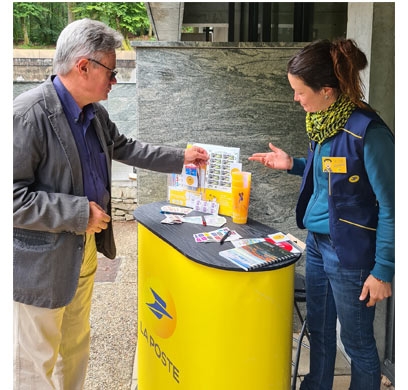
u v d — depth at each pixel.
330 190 1.45
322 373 1.73
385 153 1.33
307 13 2.70
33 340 1.54
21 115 1.38
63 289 1.49
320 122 1.45
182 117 2.36
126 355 2.49
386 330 2.19
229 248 1.45
